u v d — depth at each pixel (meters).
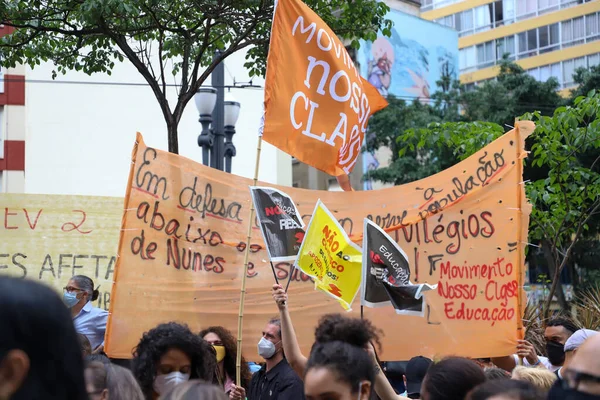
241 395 6.27
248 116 24.48
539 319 11.56
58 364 1.80
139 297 7.00
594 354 3.08
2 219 8.66
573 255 26.38
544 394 3.28
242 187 7.45
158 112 23.58
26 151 22.91
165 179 7.20
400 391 7.20
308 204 7.52
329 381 3.48
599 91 13.02
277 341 6.23
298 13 7.40
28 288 1.80
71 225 8.78
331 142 7.57
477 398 3.33
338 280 6.40
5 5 11.19
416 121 30.58
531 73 42.06
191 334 4.68
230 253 7.32
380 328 7.20
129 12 10.26
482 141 12.59
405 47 37.81
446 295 7.23
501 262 7.15
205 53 13.18
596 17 39.88
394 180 30.22
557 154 12.12
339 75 7.61
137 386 3.86
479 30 44.25
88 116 23.28
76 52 11.98
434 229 7.36
